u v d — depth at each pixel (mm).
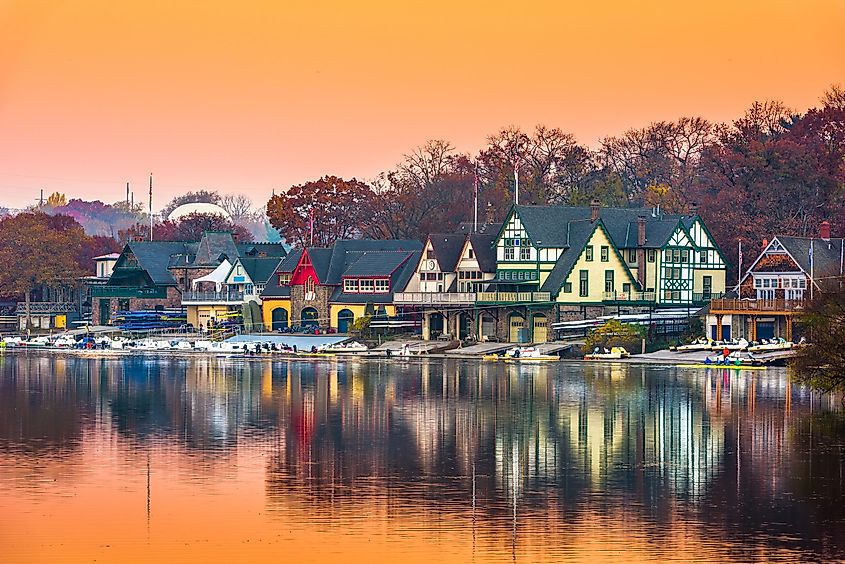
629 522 77812
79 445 101688
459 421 113125
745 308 171875
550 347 176500
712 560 70688
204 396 132250
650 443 101438
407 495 84750
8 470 91875
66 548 73500
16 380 150625
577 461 94750
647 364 163500
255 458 96375
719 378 145250
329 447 100562
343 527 77188
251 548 73500
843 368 111250
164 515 79875
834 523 77188
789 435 104562
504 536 75188
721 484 86875
